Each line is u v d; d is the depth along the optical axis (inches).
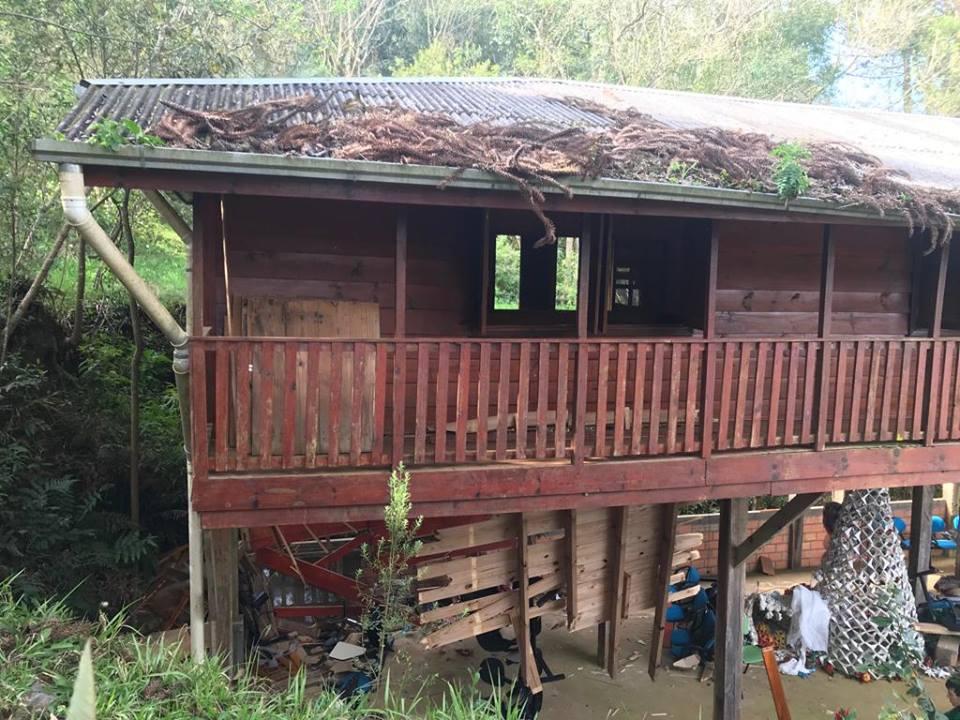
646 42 794.2
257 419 182.9
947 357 234.4
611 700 293.6
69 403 367.2
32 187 347.6
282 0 533.0
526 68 823.1
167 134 159.0
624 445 209.5
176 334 175.8
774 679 222.8
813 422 227.5
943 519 471.8
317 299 213.0
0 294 373.4
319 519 183.5
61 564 293.9
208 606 234.2
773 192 194.5
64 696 159.2
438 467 193.0
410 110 216.7
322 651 305.6
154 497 384.8
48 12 328.8
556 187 176.6
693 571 338.6
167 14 354.3
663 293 270.4
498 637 318.0
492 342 191.0
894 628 313.4
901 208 205.2
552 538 279.3
